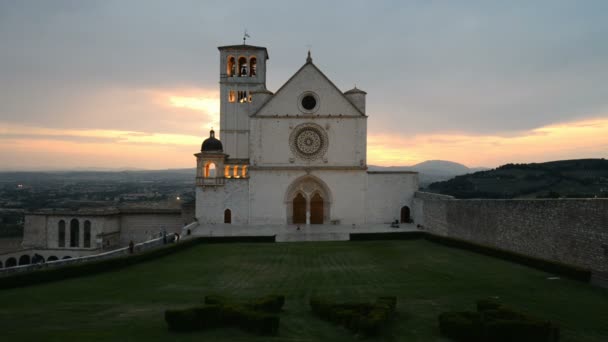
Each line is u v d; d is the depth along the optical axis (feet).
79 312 71.97
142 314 70.13
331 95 229.04
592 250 96.37
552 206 110.63
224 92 269.64
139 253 130.62
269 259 134.62
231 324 61.93
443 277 102.32
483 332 55.42
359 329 59.41
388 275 106.32
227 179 226.17
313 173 228.02
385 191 232.32
